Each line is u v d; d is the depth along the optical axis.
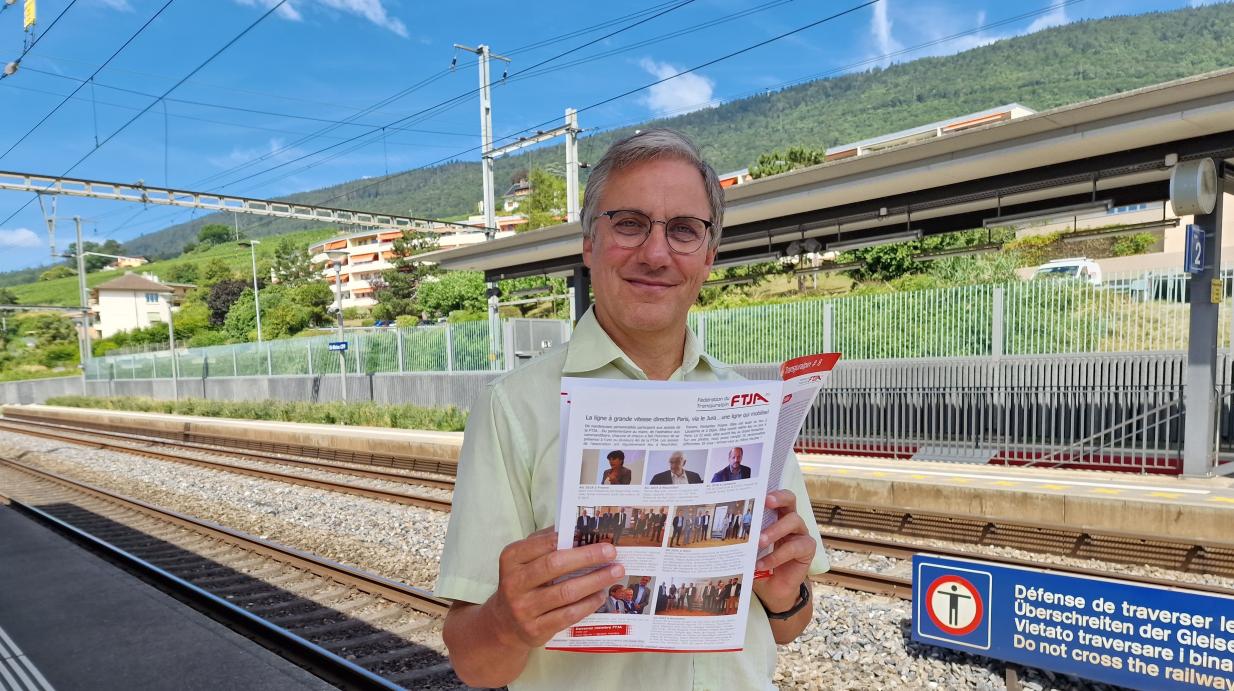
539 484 1.30
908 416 12.40
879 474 9.15
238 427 20.55
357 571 6.75
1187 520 6.79
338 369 24.78
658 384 1.09
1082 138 7.89
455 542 1.29
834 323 13.25
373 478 12.84
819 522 8.77
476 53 19.11
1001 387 11.54
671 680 1.32
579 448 1.09
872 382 12.79
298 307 70.94
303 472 13.92
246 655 5.05
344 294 102.94
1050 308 11.18
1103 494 7.40
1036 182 9.15
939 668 4.36
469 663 1.24
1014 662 3.71
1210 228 8.61
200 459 16.03
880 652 4.63
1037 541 7.36
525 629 1.11
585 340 1.39
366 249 101.94
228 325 70.31
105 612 6.02
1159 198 9.95
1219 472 8.83
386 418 19.72
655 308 1.39
